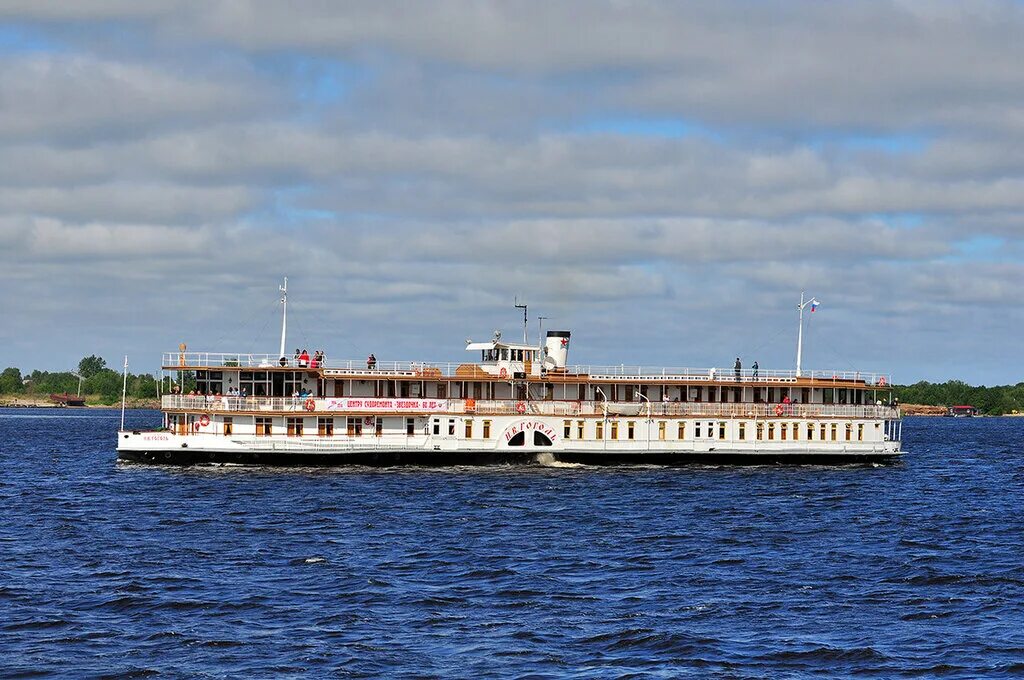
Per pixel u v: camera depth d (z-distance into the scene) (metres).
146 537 107.44
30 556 97.44
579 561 97.25
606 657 70.06
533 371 169.38
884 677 67.19
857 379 179.75
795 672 67.88
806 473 167.12
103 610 79.00
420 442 162.88
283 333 171.00
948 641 73.69
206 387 163.88
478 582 88.50
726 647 72.12
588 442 167.62
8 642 71.62
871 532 115.44
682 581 89.69
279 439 160.38
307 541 105.56
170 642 71.94
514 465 166.12
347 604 81.12
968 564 97.94
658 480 154.62
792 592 86.31
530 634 74.31
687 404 170.00
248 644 71.62
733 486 150.38
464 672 67.12
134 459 165.75
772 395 175.50
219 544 103.81
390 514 121.94
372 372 163.62
